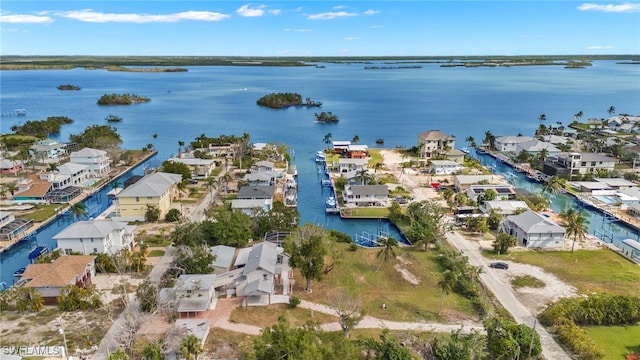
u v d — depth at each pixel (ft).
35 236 347.15
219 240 307.17
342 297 238.27
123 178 513.86
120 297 242.99
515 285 262.47
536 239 317.42
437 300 246.47
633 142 634.02
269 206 382.83
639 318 221.87
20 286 237.04
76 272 244.63
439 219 339.16
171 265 263.29
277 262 273.33
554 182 445.37
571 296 248.73
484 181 444.55
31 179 453.17
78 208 360.28
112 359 171.83
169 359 182.19
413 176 507.30
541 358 192.44
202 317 222.07
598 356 188.65
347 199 415.03
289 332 170.60
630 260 295.89
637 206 379.76
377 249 315.78
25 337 204.13
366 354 187.93
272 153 590.14
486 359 189.06
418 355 191.93
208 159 548.31
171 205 404.36
